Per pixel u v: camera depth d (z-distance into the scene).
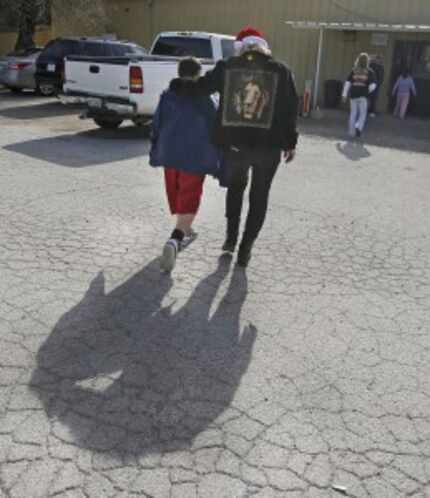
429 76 17.86
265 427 2.86
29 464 2.54
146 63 10.19
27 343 3.48
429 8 17.27
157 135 4.73
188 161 4.59
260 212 4.65
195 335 3.69
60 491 2.40
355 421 2.94
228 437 2.77
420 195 7.81
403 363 3.50
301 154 10.66
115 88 10.48
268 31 20.22
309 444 2.75
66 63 11.14
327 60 19.36
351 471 2.60
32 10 21.80
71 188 6.97
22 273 4.45
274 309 4.12
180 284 4.42
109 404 2.97
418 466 2.65
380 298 4.41
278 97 4.34
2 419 2.81
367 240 5.74
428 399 3.15
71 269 4.57
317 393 3.15
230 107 4.37
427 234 6.04
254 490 2.46
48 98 17.28
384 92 18.56
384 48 18.31
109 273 4.54
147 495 2.41
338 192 7.71
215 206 6.64
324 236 5.78
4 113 13.73
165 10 22.20
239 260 4.80
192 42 12.30
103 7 23.14
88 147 9.86
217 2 21.00
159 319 3.87
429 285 4.70
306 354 3.54
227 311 4.04
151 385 3.15
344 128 15.06
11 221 5.61
